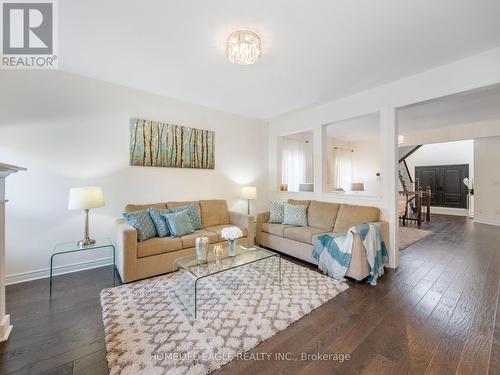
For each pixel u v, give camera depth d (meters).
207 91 3.45
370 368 1.43
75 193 2.56
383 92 3.19
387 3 1.72
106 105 3.12
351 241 2.62
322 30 2.03
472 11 1.80
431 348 1.60
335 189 6.42
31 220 2.68
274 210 4.10
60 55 2.46
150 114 3.50
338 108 3.77
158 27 2.00
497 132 4.93
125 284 2.57
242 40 2.07
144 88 3.34
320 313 2.03
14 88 2.57
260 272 2.92
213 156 4.21
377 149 7.12
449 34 2.09
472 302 2.19
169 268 2.86
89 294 2.37
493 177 6.03
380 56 2.46
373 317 1.97
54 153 2.79
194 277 2.04
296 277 2.76
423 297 2.29
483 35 2.10
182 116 3.84
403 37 2.13
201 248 2.36
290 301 2.21
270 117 4.84
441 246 4.07
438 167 9.05
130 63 2.63
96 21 1.93
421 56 2.46
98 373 1.41
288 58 2.50
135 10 1.80
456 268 3.04
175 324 1.86
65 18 1.89
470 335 1.73
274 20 1.91
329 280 2.67
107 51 2.38
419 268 3.05
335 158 7.04
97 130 3.07
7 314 1.97
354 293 2.38
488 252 3.72
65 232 2.88
